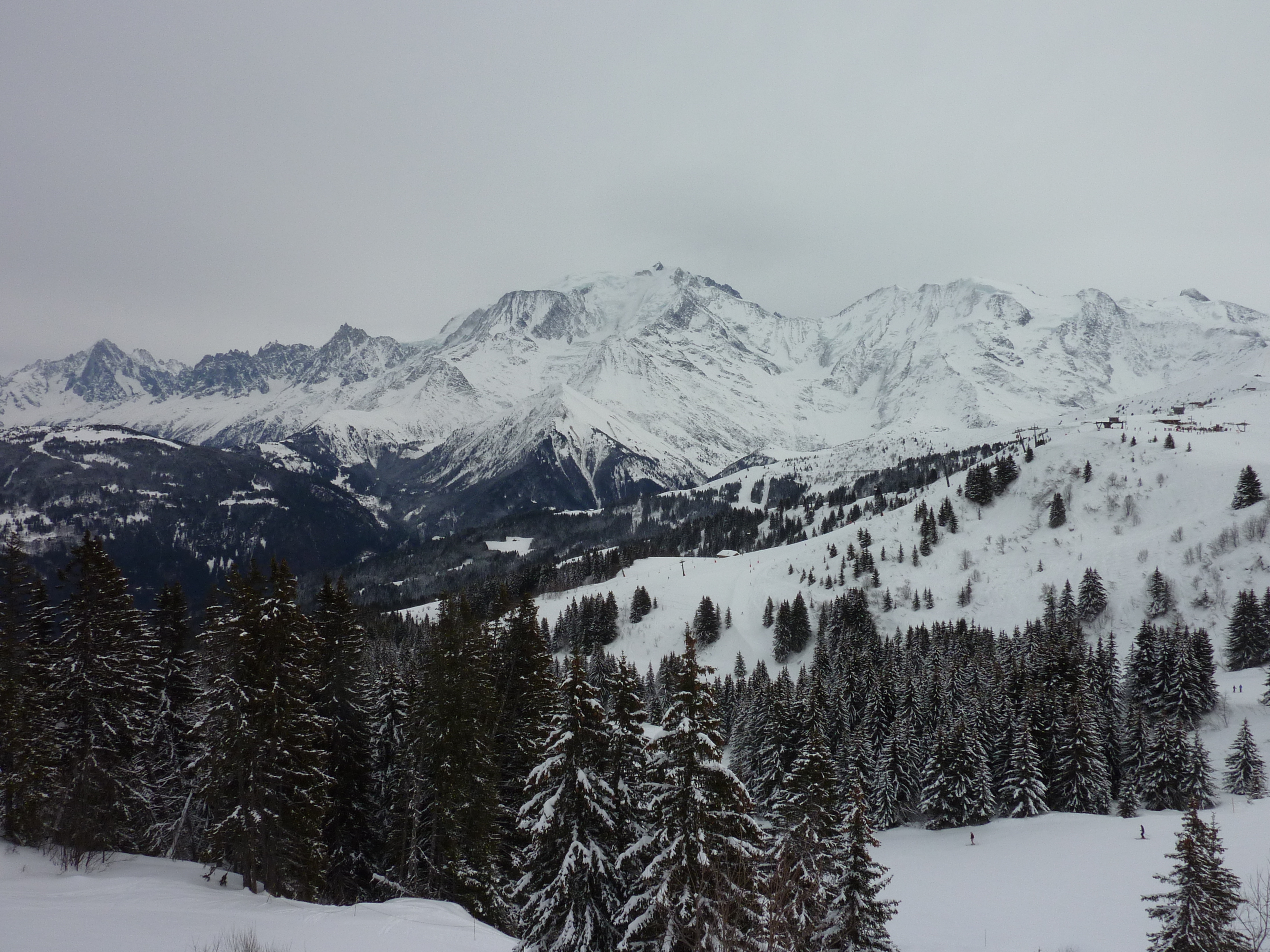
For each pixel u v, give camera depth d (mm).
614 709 28625
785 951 22656
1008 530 174625
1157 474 168625
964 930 44250
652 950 24484
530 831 26297
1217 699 93750
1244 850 50688
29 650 39938
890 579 170500
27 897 28672
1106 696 90500
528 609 48781
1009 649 115750
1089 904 46812
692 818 23953
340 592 44125
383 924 29062
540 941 27031
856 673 109562
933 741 83000
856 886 30719
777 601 174125
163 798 43750
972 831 72375
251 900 31609
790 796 35156
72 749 37344
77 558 38500
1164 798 73562
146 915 27062
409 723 41750
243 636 33719
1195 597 130625
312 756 35875
